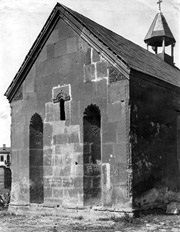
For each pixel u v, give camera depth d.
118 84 13.63
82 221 13.13
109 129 13.73
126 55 14.80
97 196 14.52
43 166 15.79
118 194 13.17
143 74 13.90
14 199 16.67
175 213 13.90
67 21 15.47
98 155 14.84
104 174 13.66
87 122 14.73
